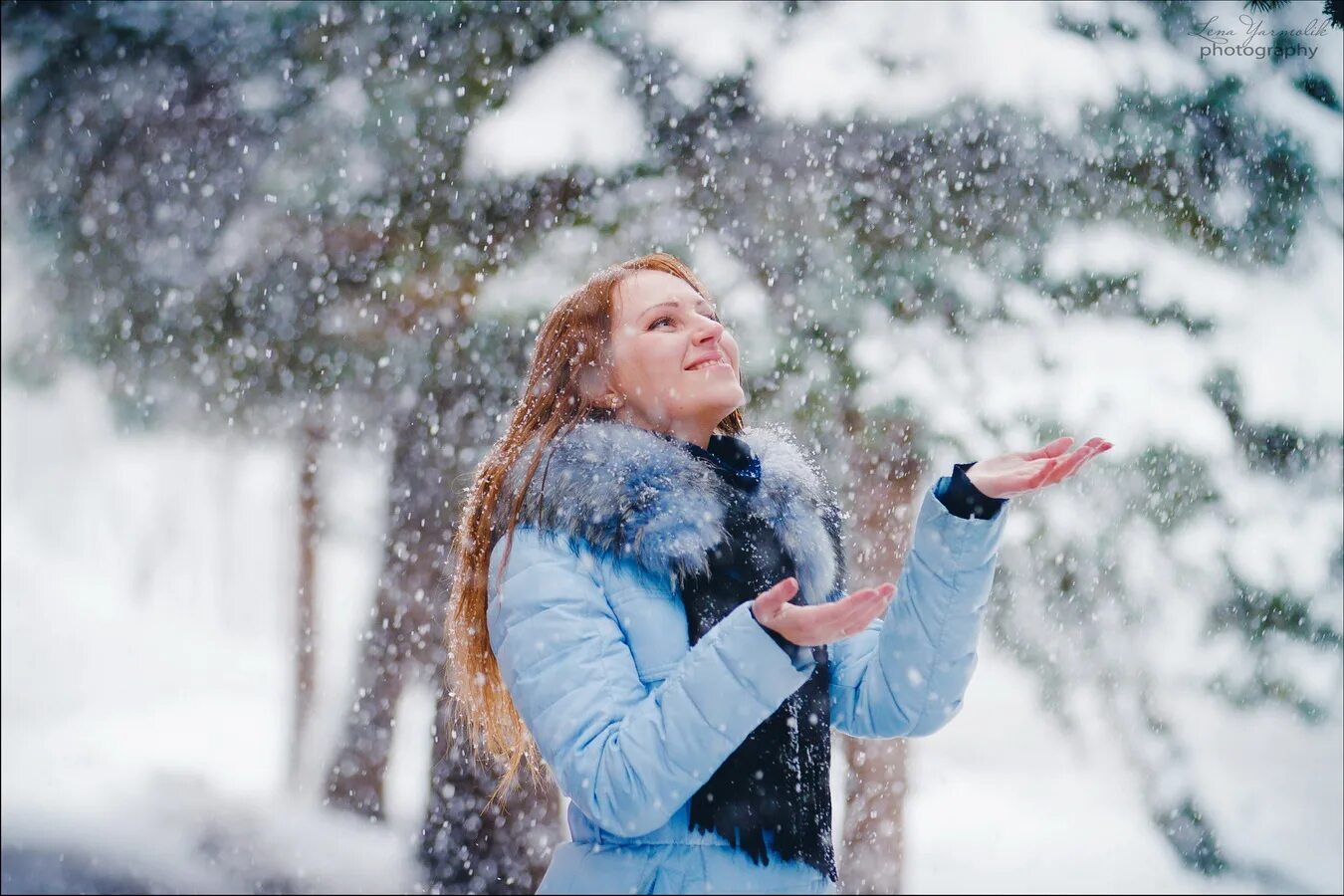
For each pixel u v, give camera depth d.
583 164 6.43
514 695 2.07
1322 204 7.23
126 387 8.04
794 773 2.10
